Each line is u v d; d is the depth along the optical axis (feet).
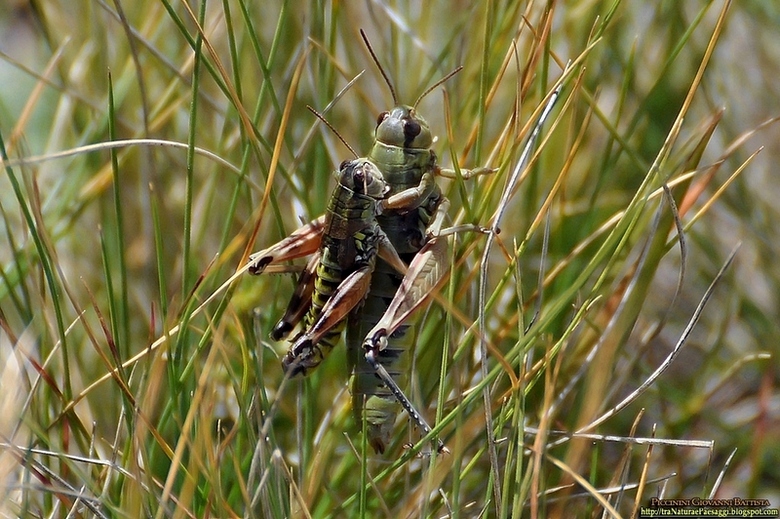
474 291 1.08
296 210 1.13
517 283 1.04
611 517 1.06
